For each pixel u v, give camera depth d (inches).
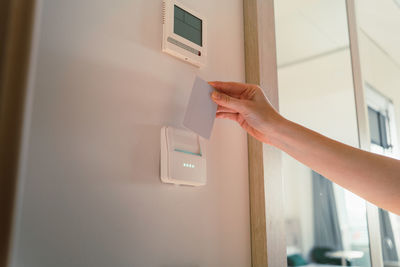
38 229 18.5
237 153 33.5
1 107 15.8
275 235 33.4
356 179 24.0
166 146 25.5
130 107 24.3
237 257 31.4
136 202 23.6
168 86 27.5
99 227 21.2
